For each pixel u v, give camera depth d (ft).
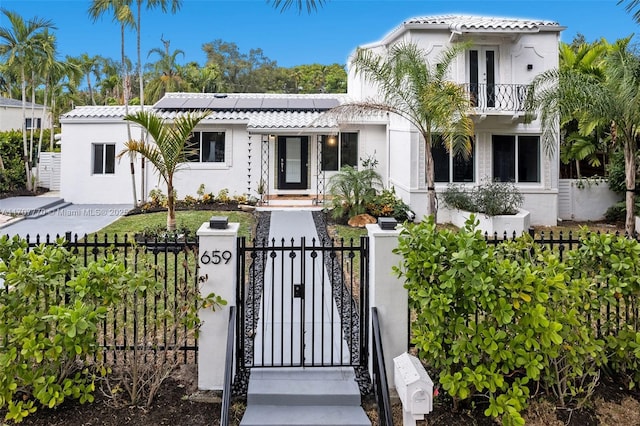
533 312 12.55
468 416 13.56
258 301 21.44
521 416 13.29
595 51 56.13
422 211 46.93
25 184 67.00
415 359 11.22
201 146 54.70
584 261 14.62
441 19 48.62
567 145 56.59
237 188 55.01
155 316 14.15
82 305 12.62
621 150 49.83
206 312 14.53
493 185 45.50
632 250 14.11
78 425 12.92
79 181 57.11
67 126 56.85
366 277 15.84
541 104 40.70
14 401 13.56
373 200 44.55
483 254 12.82
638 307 14.29
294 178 58.80
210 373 14.53
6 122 101.60
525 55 47.14
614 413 13.73
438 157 47.44
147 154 35.37
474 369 13.33
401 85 39.24
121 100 133.49
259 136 54.95
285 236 36.73
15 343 12.57
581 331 13.28
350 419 13.39
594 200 51.75
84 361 14.06
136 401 13.89
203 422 13.30
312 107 60.49
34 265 12.95
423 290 12.94
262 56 183.62
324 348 16.90
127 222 43.39
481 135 47.62
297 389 14.25
